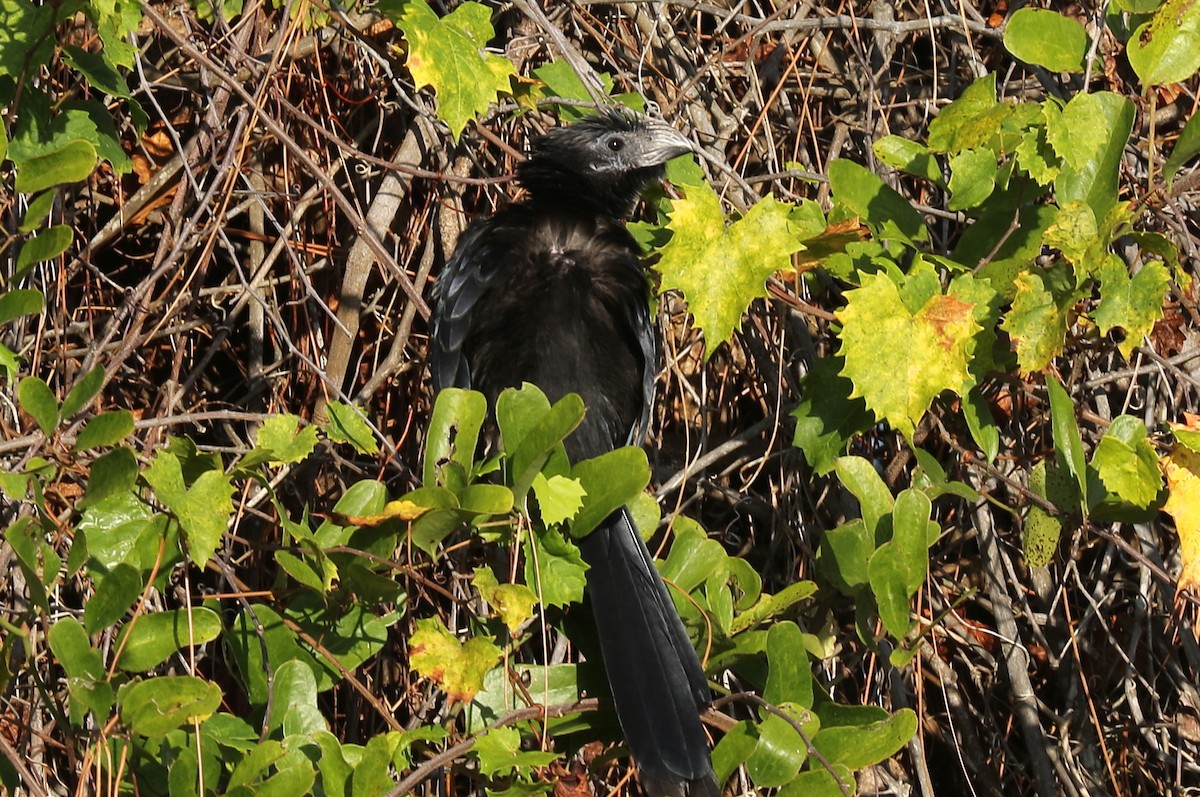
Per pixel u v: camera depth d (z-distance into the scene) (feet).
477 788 23.80
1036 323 20.94
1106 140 21.59
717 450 27.02
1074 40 22.63
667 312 27.99
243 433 28.84
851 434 22.74
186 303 26.25
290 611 19.98
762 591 27.20
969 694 29.53
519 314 25.08
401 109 27.91
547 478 18.75
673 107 27.94
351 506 19.16
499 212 26.81
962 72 29.58
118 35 20.93
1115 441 20.51
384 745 17.16
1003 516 29.43
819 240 21.85
